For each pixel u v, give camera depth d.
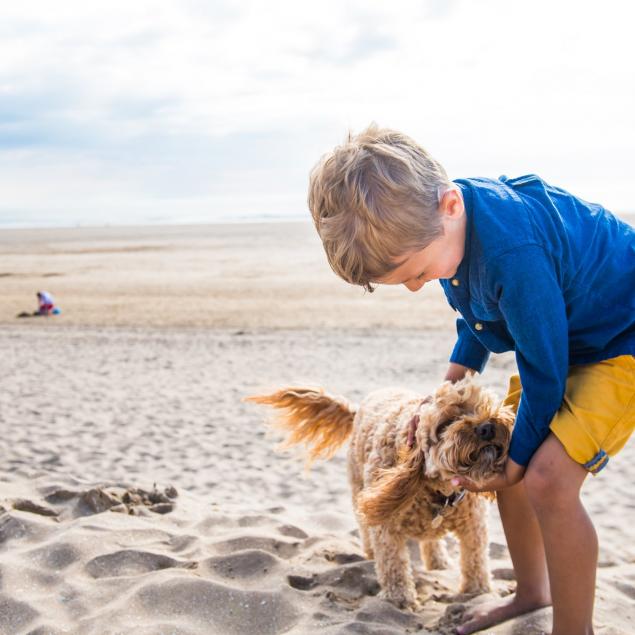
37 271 34.31
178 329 16.89
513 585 4.10
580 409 2.83
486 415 3.31
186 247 51.56
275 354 13.32
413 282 2.88
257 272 30.31
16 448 7.24
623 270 2.96
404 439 3.84
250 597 3.68
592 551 2.85
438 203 2.73
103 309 20.81
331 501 5.87
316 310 19.30
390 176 2.66
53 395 10.05
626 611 3.66
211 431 8.04
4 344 15.44
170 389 10.41
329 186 2.75
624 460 6.86
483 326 3.18
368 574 4.09
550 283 2.73
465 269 2.90
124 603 3.61
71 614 3.59
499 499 3.49
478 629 3.40
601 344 2.92
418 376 10.99
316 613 3.57
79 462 6.84
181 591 3.72
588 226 2.98
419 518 3.83
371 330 15.90
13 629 3.48
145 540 4.48
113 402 9.56
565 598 2.89
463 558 4.02
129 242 62.72
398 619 3.59
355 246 2.71
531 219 2.82
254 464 6.85
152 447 7.39
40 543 4.37
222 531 4.75
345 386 10.34
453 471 3.28
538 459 2.86
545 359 2.73
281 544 4.50
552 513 2.85
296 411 4.88
